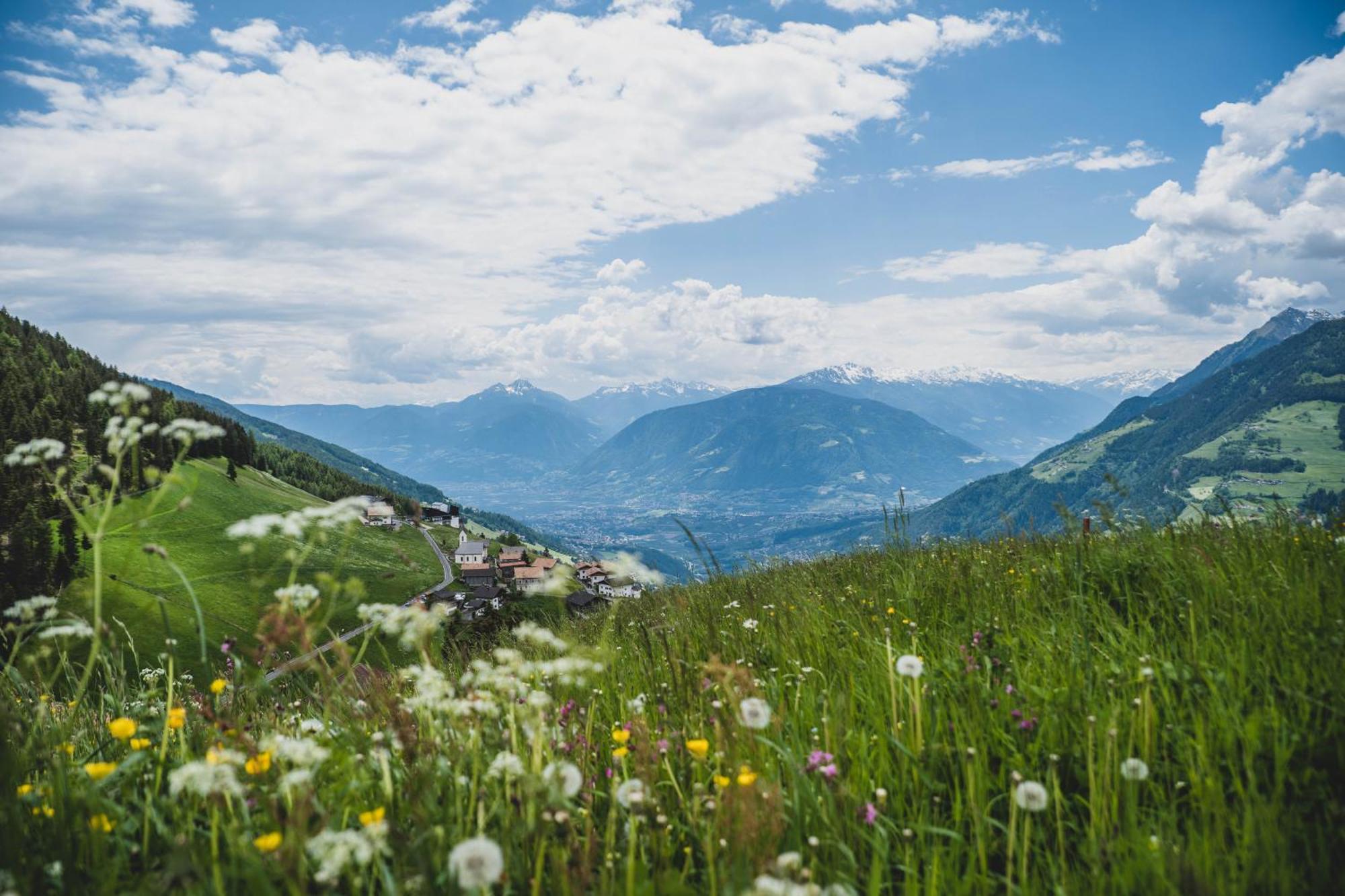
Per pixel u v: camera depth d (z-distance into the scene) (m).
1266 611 5.16
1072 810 3.73
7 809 2.91
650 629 7.04
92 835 3.02
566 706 4.77
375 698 3.87
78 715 4.25
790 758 3.48
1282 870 2.84
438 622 3.57
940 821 3.57
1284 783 3.51
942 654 5.39
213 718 3.43
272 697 4.60
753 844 3.04
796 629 6.51
